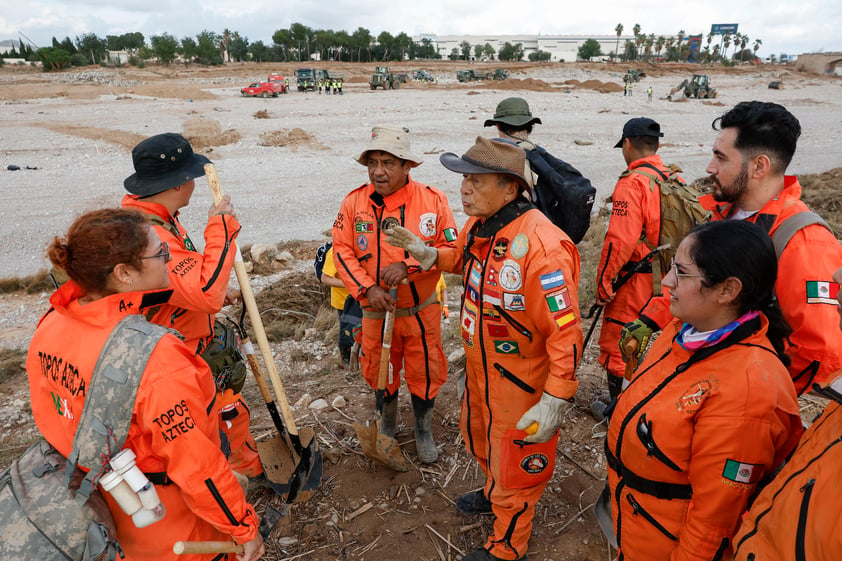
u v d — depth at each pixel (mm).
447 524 3107
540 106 37688
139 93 43469
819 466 1406
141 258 1798
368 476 3496
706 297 1738
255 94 41344
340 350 5156
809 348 2006
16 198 15047
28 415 4734
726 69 88125
